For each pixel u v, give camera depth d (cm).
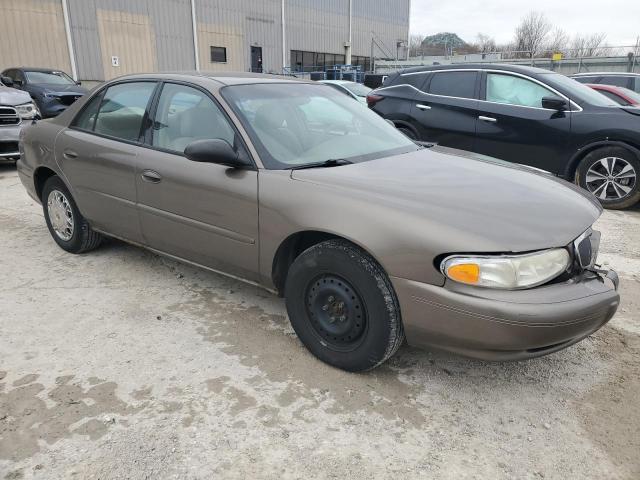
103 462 215
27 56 2066
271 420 243
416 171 300
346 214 259
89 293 373
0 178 784
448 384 274
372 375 280
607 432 240
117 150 371
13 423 237
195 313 346
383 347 259
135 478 207
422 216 244
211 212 315
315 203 270
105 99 401
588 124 608
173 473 210
